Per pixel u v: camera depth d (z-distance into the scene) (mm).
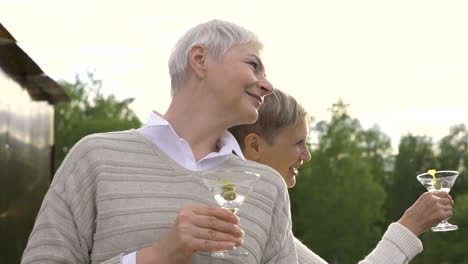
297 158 3229
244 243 2365
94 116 45500
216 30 2432
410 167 53500
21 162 10227
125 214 2275
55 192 2322
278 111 3150
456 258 47125
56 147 44125
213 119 2449
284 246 2533
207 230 2035
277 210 2504
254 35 2453
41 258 2244
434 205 2961
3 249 9070
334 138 52688
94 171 2320
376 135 54750
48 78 10766
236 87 2395
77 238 2299
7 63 9227
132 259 2107
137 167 2336
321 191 51719
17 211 9922
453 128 54000
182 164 2383
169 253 2062
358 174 51875
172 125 2467
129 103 45938
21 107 10188
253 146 3184
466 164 53156
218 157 2459
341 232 51250
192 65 2426
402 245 2904
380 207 52062
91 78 45812
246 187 2248
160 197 2303
